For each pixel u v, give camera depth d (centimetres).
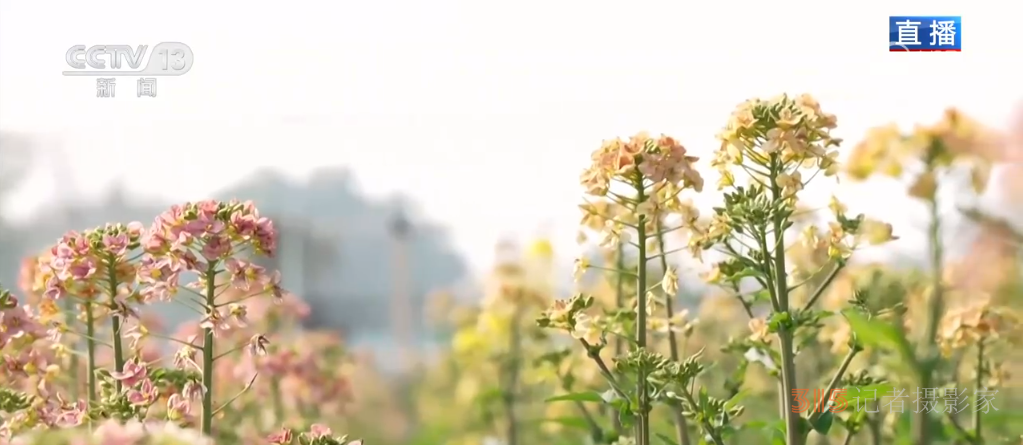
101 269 147
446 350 201
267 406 177
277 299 146
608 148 147
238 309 145
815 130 145
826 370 166
